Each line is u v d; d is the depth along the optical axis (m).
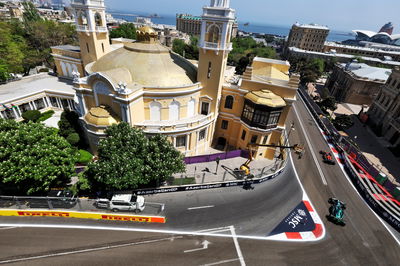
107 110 31.98
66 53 47.91
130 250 23.06
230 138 43.53
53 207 25.67
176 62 36.31
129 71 33.19
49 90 45.22
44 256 21.67
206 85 35.88
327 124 58.22
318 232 27.64
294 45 178.75
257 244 25.23
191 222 27.08
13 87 46.19
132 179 25.62
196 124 35.59
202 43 32.62
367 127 64.56
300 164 41.59
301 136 52.34
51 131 27.45
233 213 29.05
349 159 43.56
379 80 79.12
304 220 29.19
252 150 36.16
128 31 97.56
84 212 25.81
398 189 34.28
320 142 50.50
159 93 31.55
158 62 34.22
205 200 30.66
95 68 36.44
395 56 153.12
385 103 61.94
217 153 38.47
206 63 34.03
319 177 38.44
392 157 49.56
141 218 26.34
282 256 24.20
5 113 39.94
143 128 32.50
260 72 41.03
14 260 21.11
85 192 28.69
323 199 33.34
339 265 24.16
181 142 36.56
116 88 29.20
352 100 84.38
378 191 35.59
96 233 24.52
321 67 118.38
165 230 25.72
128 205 26.09
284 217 29.36
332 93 96.81
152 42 36.69
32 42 73.75
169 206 28.98
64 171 25.72
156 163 27.00
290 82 34.81
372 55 159.25
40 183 24.52
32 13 97.75
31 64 65.25
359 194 35.25
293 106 70.94
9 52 53.69
